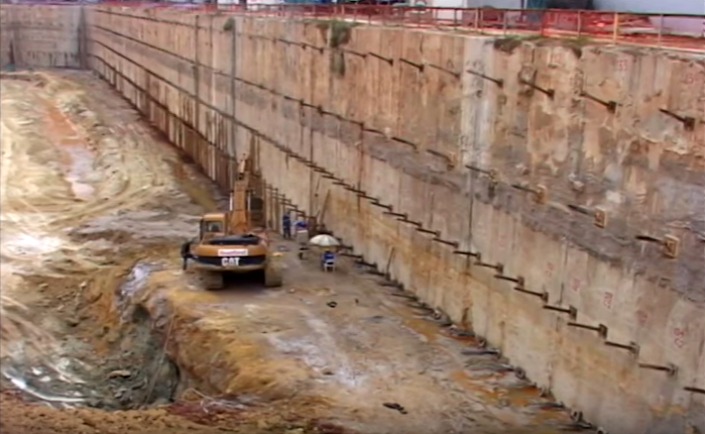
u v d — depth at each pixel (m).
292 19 34.91
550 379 18.80
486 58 21.22
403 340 22.31
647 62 15.64
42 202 41.69
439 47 23.45
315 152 32.66
